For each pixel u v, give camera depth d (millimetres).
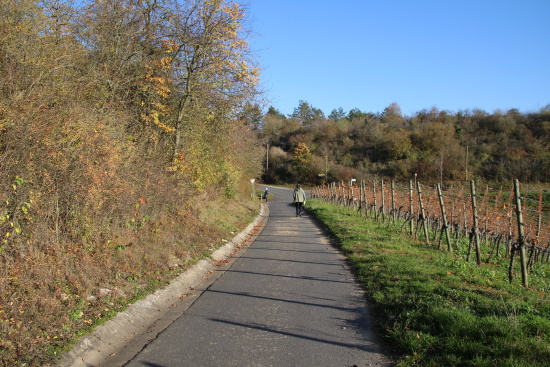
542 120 56938
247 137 20703
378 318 5691
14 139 5484
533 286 7195
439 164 50750
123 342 4922
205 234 12055
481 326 4641
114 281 6574
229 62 13945
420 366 4086
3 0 6945
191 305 6441
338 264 9516
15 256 5344
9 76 6188
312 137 86125
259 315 5855
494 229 13281
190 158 13922
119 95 11445
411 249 10484
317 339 4941
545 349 3967
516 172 44438
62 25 9484
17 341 4105
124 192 8289
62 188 6492
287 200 46656
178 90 14094
